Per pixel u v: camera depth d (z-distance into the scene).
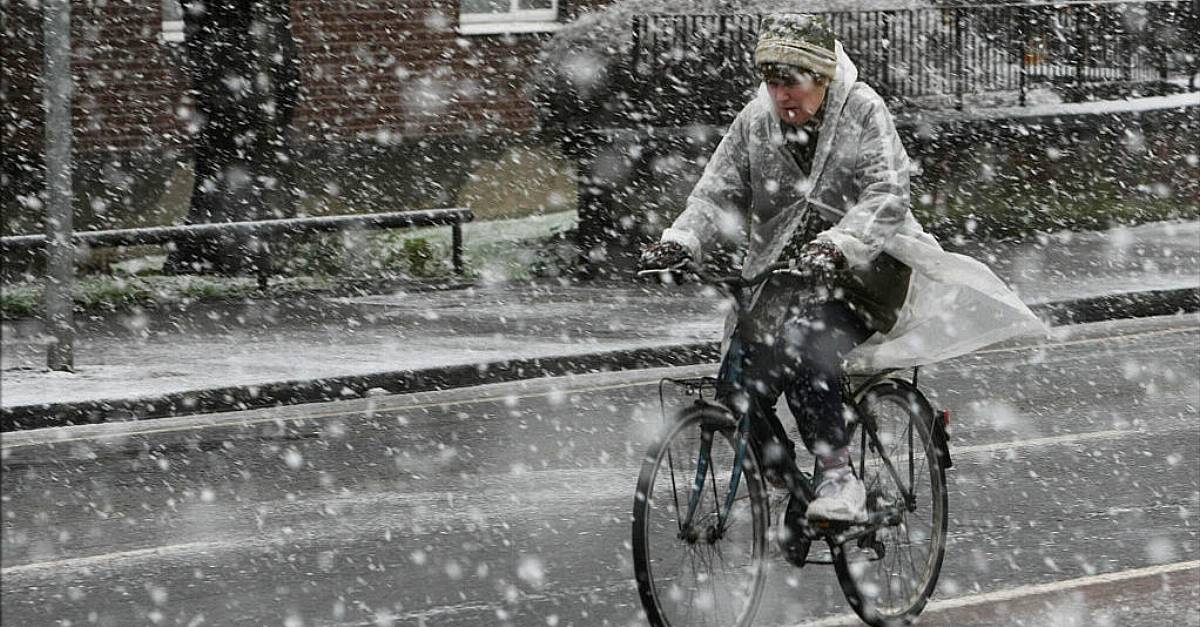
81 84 35.81
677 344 23.27
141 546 13.54
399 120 38.12
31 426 19.31
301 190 37.19
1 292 28.38
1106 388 20.16
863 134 10.09
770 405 10.23
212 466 16.83
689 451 9.80
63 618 11.47
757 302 10.22
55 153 21.75
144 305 28.09
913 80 34.44
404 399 20.81
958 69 34.75
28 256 32.09
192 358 22.72
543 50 34.06
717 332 24.48
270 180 32.75
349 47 37.72
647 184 32.06
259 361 22.27
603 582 12.18
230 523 14.30
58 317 21.78
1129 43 36.62
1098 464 15.89
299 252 32.00
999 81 35.12
